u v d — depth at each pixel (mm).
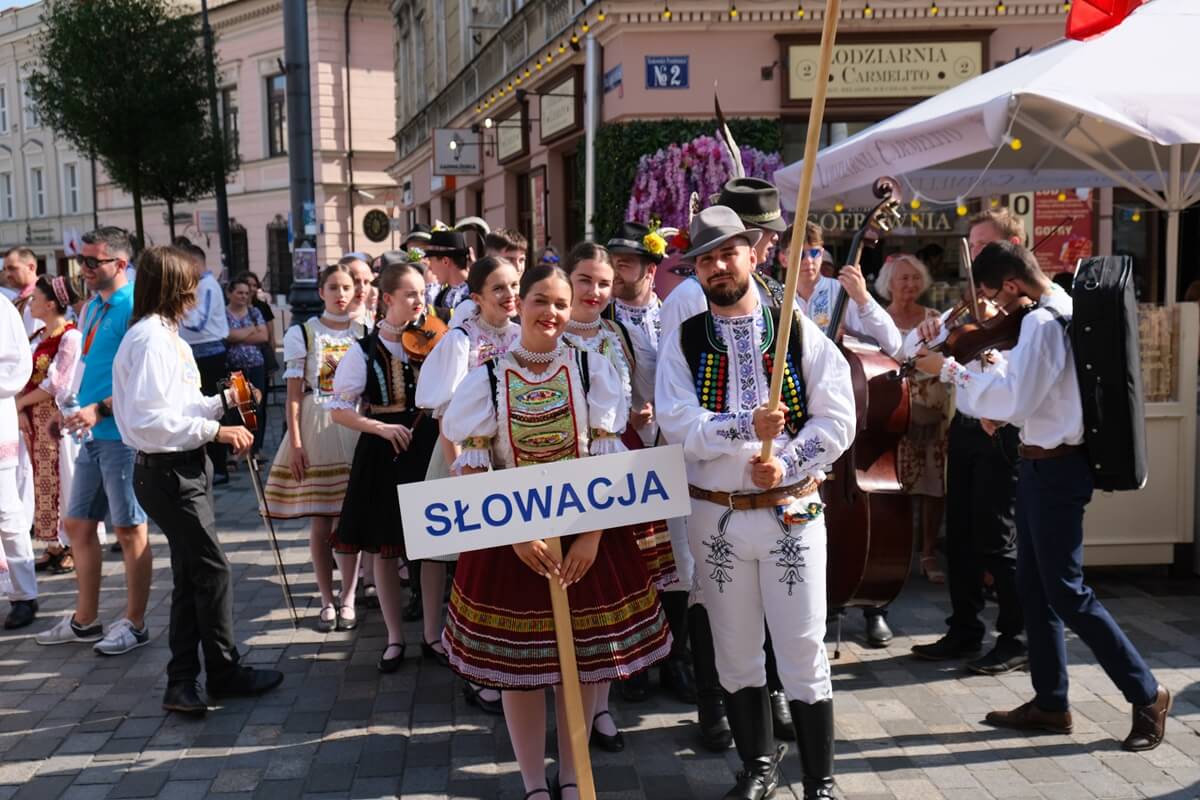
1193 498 5453
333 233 27734
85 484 4855
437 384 4055
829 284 5086
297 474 5062
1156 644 4582
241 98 29688
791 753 3695
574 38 11344
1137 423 3443
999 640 4418
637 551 3230
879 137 5555
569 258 3910
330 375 5109
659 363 3234
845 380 3094
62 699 4281
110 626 5086
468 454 3150
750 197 3379
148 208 33781
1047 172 7344
